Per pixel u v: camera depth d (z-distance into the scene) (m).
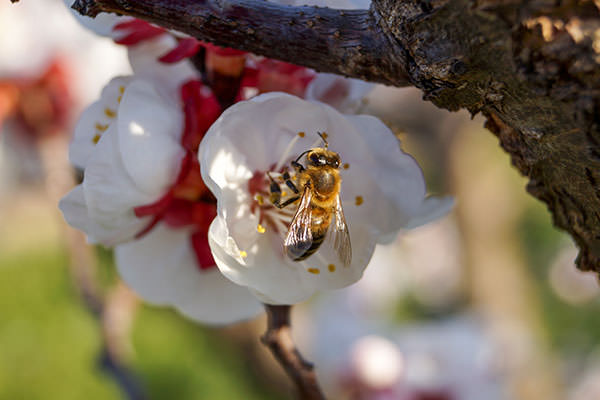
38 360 0.51
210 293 0.17
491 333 0.29
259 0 0.14
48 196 0.23
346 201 0.15
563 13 0.12
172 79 0.16
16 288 0.56
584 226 0.14
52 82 0.27
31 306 0.55
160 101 0.15
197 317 0.17
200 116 0.15
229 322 0.17
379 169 0.15
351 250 0.15
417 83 0.13
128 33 0.16
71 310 0.54
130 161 0.15
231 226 0.15
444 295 0.53
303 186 0.16
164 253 0.17
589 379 0.45
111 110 0.16
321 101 0.16
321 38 0.14
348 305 0.39
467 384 0.25
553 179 0.14
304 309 0.40
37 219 0.66
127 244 0.17
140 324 0.48
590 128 0.13
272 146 0.15
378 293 0.47
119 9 0.13
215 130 0.15
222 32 0.14
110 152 0.15
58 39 0.27
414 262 0.54
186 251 0.17
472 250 0.43
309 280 0.15
